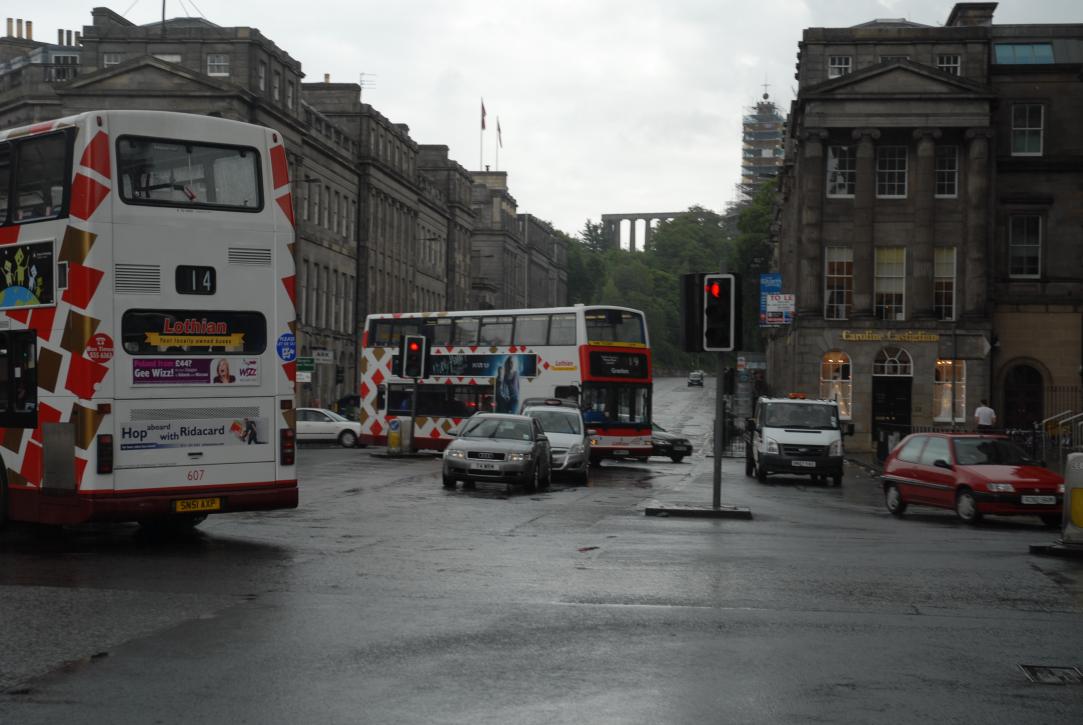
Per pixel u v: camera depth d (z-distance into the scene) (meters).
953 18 67.25
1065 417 54.44
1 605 11.18
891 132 59.50
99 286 15.16
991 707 7.92
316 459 40.69
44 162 15.75
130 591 11.99
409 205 95.62
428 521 19.72
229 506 16.06
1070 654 9.61
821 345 58.97
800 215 61.12
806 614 11.18
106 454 15.16
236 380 16.17
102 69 62.44
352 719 7.44
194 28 65.81
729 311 21.55
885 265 59.69
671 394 118.94
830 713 7.70
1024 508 21.83
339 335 79.81
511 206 146.75
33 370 15.86
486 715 7.54
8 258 16.19
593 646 9.59
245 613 10.83
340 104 84.69
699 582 13.02
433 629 10.18
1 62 83.12
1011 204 59.81
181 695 7.98
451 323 43.56
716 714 7.63
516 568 13.92
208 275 15.96
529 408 34.28
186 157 15.89
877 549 16.69
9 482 16.16
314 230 74.88
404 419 43.12
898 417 58.66
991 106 58.91
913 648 9.73
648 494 28.39
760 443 35.59
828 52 61.38
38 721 7.37
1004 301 59.56
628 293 199.25
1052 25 62.00
